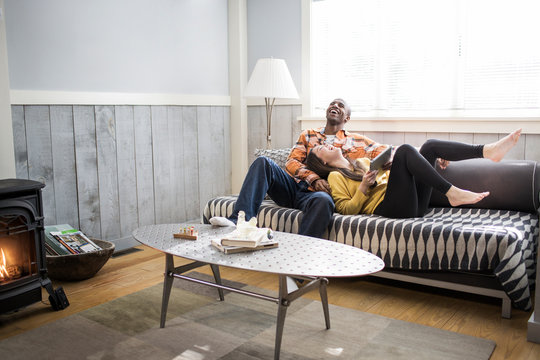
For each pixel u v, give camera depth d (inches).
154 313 89.3
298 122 156.6
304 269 64.7
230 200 121.7
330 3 147.7
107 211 129.0
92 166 124.3
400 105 139.6
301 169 118.6
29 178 111.3
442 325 84.4
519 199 105.1
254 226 77.5
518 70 122.3
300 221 106.5
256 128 166.7
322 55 151.6
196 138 153.9
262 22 161.0
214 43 158.7
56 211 117.3
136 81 133.8
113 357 72.9
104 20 124.6
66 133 118.0
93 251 106.0
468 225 94.5
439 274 93.6
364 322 85.2
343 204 109.8
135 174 135.4
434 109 134.5
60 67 116.0
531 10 119.3
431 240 91.8
